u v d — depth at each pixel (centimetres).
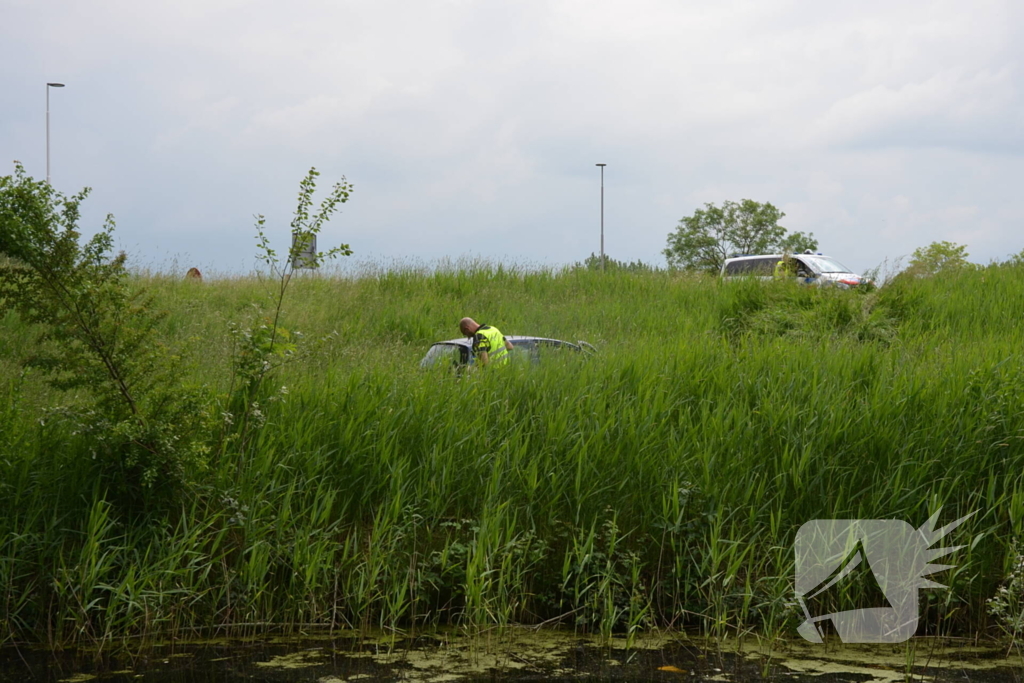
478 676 538
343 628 627
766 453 738
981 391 784
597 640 607
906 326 1360
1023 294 1669
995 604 611
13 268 671
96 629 607
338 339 1240
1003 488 708
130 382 682
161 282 2059
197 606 628
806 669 554
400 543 663
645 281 2245
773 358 906
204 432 688
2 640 593
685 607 638
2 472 665
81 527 646
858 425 752
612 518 683
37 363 684
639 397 809
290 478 698
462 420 753
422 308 1930
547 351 938
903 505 689
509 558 627
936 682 532
